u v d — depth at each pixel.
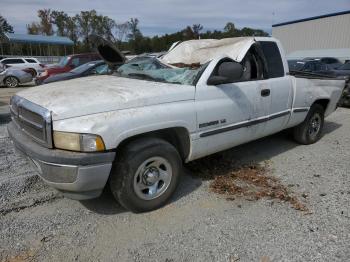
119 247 2.81
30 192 3.70
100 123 2.79
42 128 2.82
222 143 3.90
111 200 3.60
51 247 2.80
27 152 2.98
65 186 2.83
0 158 4.65
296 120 5.17
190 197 3.68
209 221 3.22
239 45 4.27
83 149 2.75
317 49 36.16
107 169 2.87
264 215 3.34
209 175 4.25
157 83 3.58
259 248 2.82
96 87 3.38
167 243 2.87
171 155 3.34
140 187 3.21
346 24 33.06
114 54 5.30
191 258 2.69
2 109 9.12
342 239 2.95
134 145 3.09
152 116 3.10
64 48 48.31
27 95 3.33
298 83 4.99
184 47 4.80
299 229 3.10
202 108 3.54
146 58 5.11
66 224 3.13
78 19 59.72
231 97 3.85
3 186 3.76
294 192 3.87
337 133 6.67
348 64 11.92
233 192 3.81
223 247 2.83
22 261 2.62
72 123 2.76
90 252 2.74
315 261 2.66
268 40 4.62
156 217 3.28
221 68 3.55
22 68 20.62
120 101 2.97
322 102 5.89
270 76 4.56
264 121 4.41
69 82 3.84
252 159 4.96
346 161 4.94
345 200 3.67
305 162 4.88
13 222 3.14
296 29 38.19
